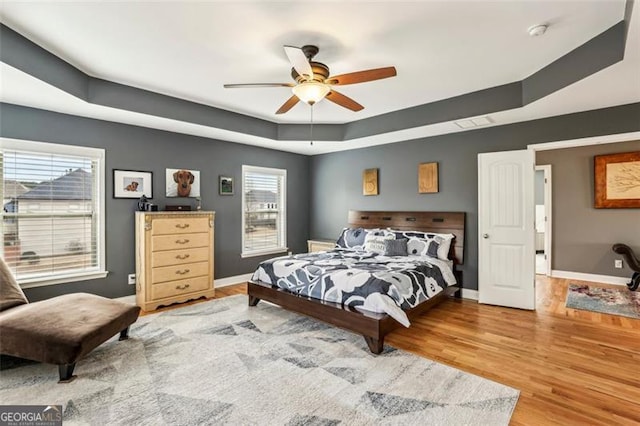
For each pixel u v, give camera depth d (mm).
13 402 2068
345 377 2363
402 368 2492
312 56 2689
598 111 3516
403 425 1844
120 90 3469
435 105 4098
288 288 3664
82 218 3779
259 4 2100
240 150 5348
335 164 6090
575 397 2109
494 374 2400
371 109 4438
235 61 2941
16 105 3303
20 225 3387
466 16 2252
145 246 3873
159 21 2293
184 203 4652
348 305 3082
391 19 2285
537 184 8133
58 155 3602
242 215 5406
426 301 3471
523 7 2154
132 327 3332
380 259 4066
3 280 2832
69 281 3648
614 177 5148
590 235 5391
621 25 2346
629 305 4031
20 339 2268
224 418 1909
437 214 4703
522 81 3422
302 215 6418
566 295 4504
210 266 4473
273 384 2271
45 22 2301
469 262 4434
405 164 5109
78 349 2275
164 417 1915
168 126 4219
